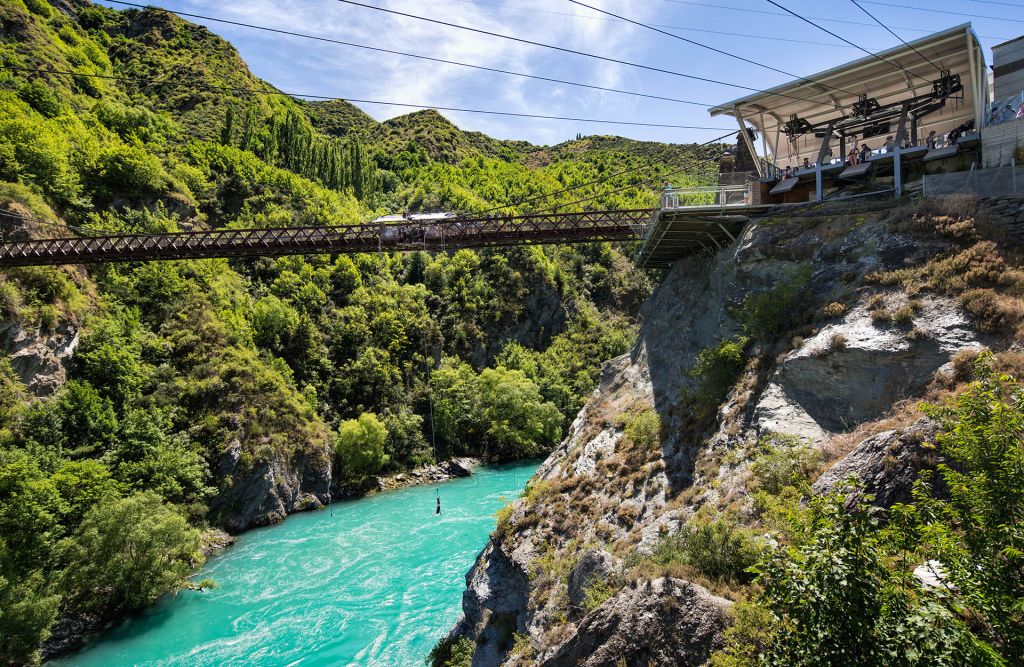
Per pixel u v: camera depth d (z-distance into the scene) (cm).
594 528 2647
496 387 9200
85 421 5066
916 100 3175
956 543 870
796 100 3497
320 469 6500
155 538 3866
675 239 3725
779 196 3466
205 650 3272
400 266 12088
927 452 1423
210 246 4597
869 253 2472
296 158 15088
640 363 3900
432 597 3834
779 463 1883
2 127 7031
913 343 2020
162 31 18650
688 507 2205
